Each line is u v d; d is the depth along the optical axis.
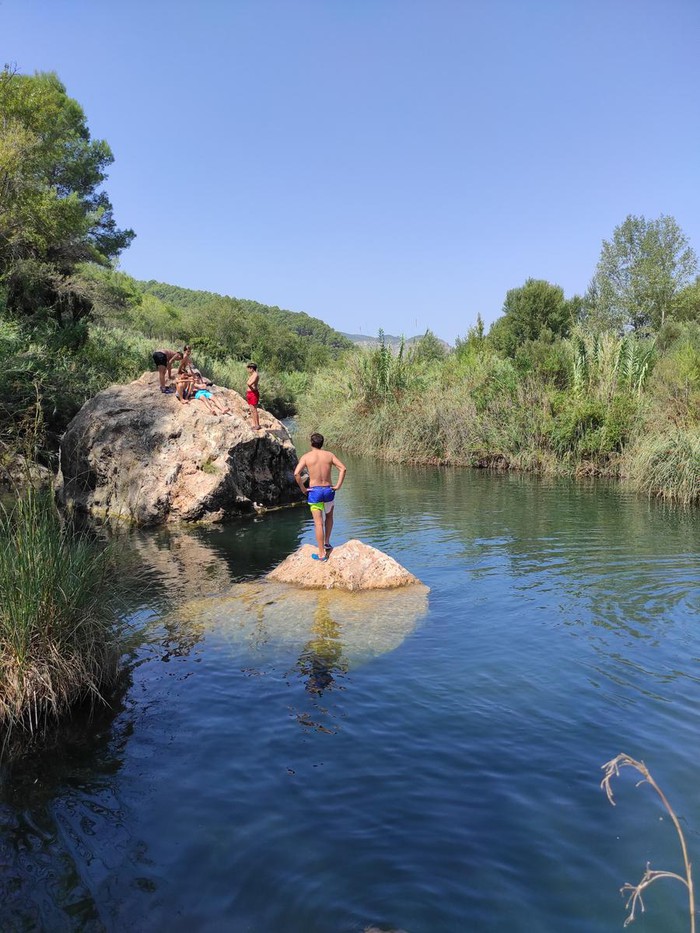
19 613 5.29
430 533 12.80
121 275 72.44
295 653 6.64
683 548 11.26
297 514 14.92
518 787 4.33
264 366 85.69
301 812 4.08
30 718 5.20
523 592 8.79
